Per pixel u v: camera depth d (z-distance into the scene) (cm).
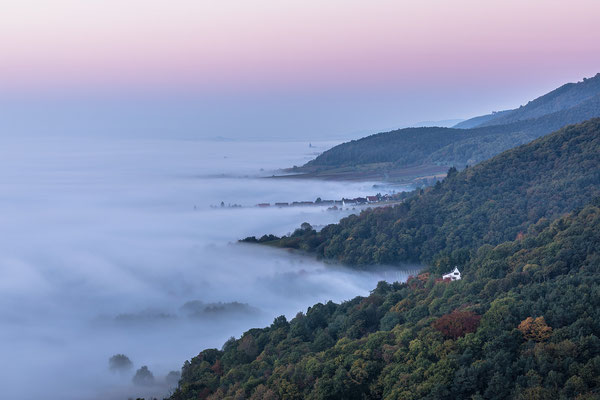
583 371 7569
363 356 9962
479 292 11969
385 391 8856
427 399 8038
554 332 8512
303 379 10169
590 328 8456
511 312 9438
